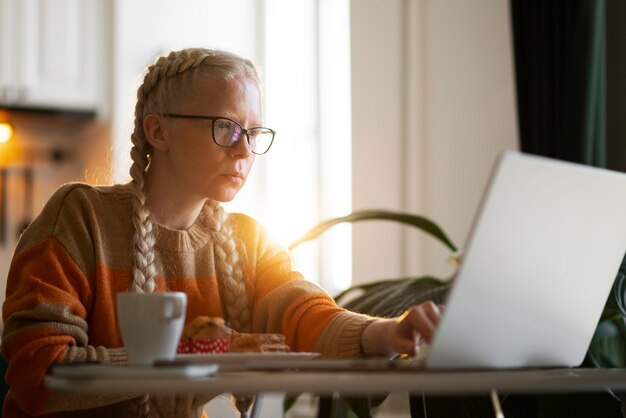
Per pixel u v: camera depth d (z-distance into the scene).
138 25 3.74
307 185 3.86
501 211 0.94
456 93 3.30
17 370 1.25
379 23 3.50
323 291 1.49
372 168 3.50
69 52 3.83
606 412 1.71
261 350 1.19
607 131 2.80
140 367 0.92
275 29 3.90
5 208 4.18
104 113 3.84
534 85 2.83
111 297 1.43
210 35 3.81
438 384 0.84
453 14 3.32
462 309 0.94
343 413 1.81
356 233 3.52
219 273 1.56
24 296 1.33
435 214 3.35
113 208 1.49
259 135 1.54
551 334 1.07
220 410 3.14
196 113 1.46
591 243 1.06
